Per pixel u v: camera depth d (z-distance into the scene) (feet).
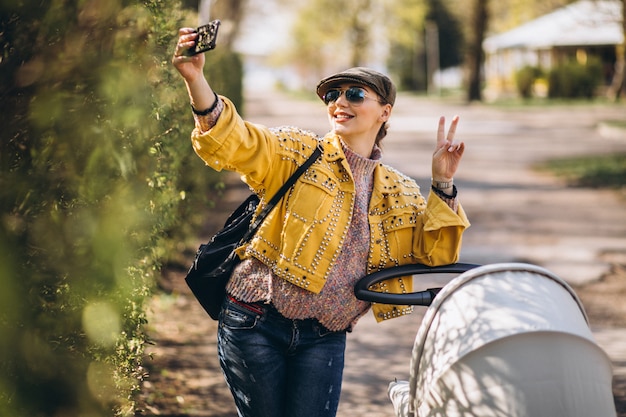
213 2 76.07
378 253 11.96
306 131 11.93
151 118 10.00
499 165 77.20
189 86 10.50
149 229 11.00
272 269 11.44
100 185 8.14
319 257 11.41
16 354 7.61
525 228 46.55
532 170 73.56
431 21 257.75
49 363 7.89
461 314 10.12
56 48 7.77
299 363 11.82
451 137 12.22
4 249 7.26
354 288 11.75
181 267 33.88
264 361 11.55
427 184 62.49
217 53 39.73
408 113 153.48
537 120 130.41
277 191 11.55
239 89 71.92
